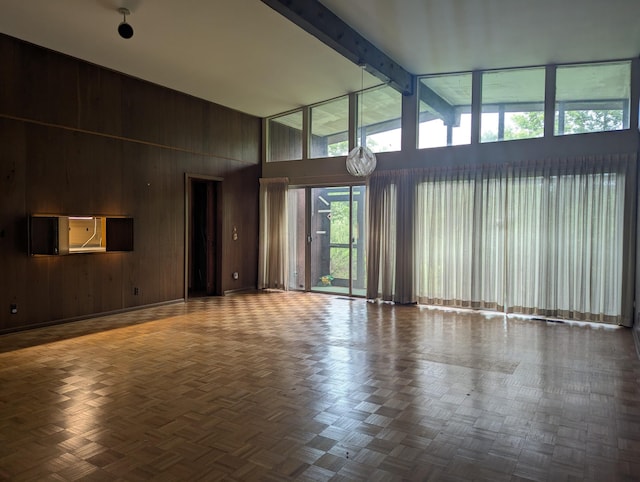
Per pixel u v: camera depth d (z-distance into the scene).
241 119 7.74
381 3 4.24
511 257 5.83
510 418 2.79
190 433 2.58
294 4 4.02
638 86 5.25
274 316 5.75
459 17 4.47
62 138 5.12
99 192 5.50
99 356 4.00
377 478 2.13
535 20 4.45
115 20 4.41
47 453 2.36
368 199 6.91
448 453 2.37
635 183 5.17
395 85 6.08
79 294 5.38
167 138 6.39
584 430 2.64
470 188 6.13
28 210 4.84
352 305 6.54
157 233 6.27
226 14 4.41
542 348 4.33
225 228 7.46
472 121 6.18
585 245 5.41
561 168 5.54
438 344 4.45
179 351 4.16
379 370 3.66
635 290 5.07
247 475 2.15
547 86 5.70
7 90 4.64
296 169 7.75
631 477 2.15
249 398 3.08
